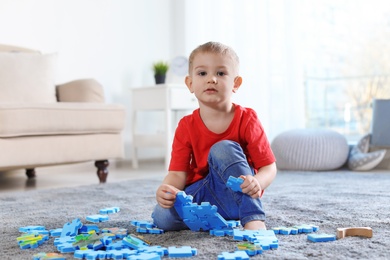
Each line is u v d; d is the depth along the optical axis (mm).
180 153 1350
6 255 1085
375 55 3736
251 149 1312
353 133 3859
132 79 4109
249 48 3824
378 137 3223
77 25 3748
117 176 3176
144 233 1280
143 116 4164
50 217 1577
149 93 3656
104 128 2715
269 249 1071
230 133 1309
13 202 1954
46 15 3570
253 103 3793
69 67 3697
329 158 3076
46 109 2457
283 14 3660
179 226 1291
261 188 1243
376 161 3018
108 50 3947
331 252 1052
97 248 1076
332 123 3916
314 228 1273
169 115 3529
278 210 1609
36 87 2975
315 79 3926
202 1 4152
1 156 2330
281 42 3691
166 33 4359
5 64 2926
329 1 3836
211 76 1243
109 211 1572
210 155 1280
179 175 1348
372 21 3719
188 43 4227
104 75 3922
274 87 3740
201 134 1321
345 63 3838
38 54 3123
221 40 4020
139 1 4156
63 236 1214
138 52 4152
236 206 1293
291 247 1093
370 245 1107
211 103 1265
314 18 3879
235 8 3891
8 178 3221
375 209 1604
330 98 3908
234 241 1155
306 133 3176
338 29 3836
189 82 1346
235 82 1325
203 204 1188
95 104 2684
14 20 3402
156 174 3281
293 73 3613
